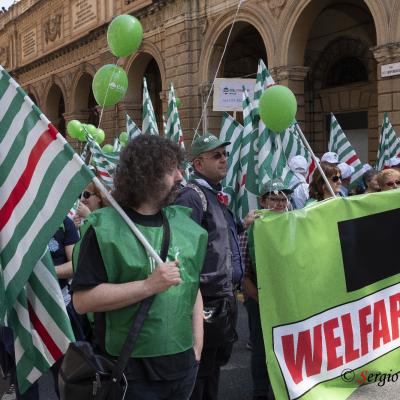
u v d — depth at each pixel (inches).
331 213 120.1
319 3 547.5
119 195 86.5
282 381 110.8
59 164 92.8
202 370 125.1
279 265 112.7
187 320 87.0
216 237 126.7
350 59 684.1
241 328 231.1
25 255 95.5
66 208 91.0
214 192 135.3
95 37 901.8
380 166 339.9
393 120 466.3
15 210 97.8
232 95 379.2
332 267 119.4
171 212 92.0
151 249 81.7
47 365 109.1
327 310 118.5
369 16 633.6
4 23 1326.3
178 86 693.3
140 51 773.9
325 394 116.5
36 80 1171.3
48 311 108.7
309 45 723.4
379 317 127.3
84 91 999.0
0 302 98.3
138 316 80.9
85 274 81.0
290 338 113.3
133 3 773.3
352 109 679.7
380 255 127.4
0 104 100.8
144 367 82.7
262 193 152.0
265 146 210.7
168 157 85.7
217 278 124.5
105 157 253.1
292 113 166.9
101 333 85.0
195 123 676.7
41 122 96.1
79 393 80.5
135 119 820.6
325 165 180.4
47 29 1095.6
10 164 98.7
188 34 673.0
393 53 459.8
